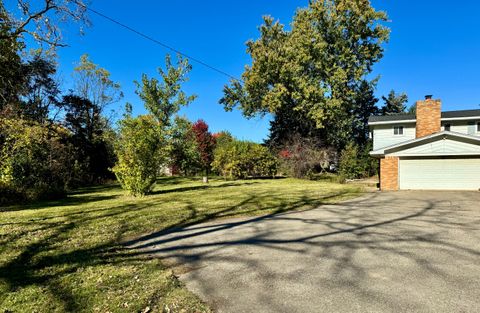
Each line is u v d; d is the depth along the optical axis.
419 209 9.13
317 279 3.86
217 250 5.23
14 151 15.95
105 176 29.19
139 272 4.16
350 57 27.47
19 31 9.33
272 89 28.28
